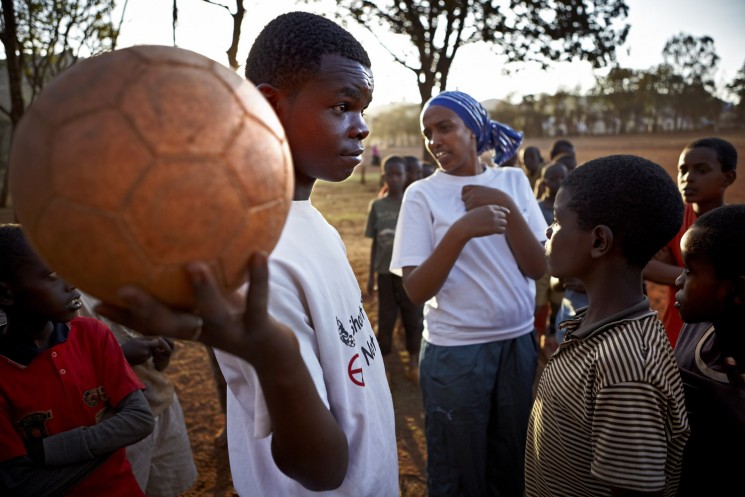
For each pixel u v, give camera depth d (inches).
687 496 57.7
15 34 270.8
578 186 59.9
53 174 25.4
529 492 68.2
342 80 49.3
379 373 57.6
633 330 53.2
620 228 56.7
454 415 99.3
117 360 76.9
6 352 68.1
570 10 452.8
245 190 27.5
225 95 27.9
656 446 48.9
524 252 98.5
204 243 26.4
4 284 66.6
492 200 96.7
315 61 48.6
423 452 150.6
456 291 99.2
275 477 50.5
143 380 100.8
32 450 66.3
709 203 110.7
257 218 28.4
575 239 59.9
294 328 44.6
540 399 63.3
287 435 37.7
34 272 66.5
